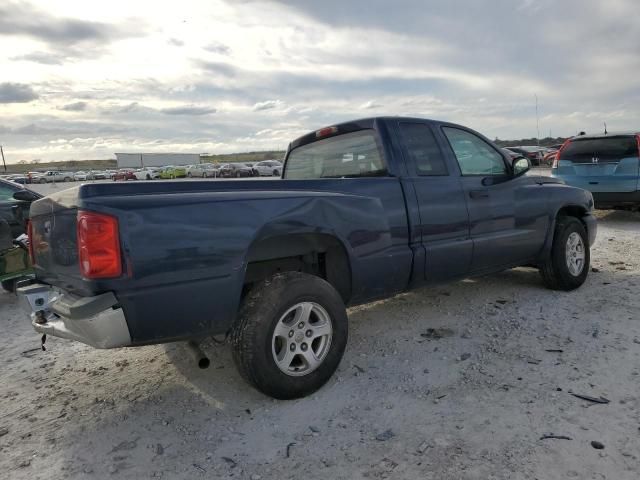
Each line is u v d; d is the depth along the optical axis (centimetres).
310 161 489
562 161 1058
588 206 575
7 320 561
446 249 422
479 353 385
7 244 595
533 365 358
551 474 238
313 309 332
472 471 244
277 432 291
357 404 318
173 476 256
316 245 362
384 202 385
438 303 516
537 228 506
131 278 271
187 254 286
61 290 313
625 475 235
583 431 272
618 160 980
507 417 291
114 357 424
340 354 343
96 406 337
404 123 429
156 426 307
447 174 439
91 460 274
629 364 350
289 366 322
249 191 325
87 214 266
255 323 307
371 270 373
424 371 360
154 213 279
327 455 266
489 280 597
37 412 332
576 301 498
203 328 300
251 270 363
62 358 429
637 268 624
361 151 429
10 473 265
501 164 502
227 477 253
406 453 263
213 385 358
